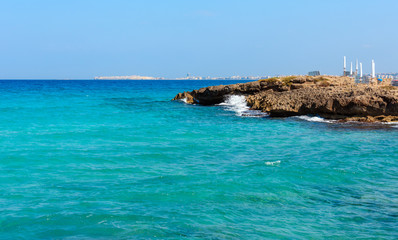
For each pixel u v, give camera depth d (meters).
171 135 27.89
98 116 41.56
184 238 10.52
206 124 34.47
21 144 23.84
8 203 13.16
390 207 12.84
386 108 32.53
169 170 17.56
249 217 11.97
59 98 75.94
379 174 16.83
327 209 12.68
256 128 31.62
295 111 38.00
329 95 37.50
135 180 15.91
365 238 10.55
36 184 15.40
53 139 25.83
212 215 12.10
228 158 20.14
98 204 13.05
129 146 23.39
